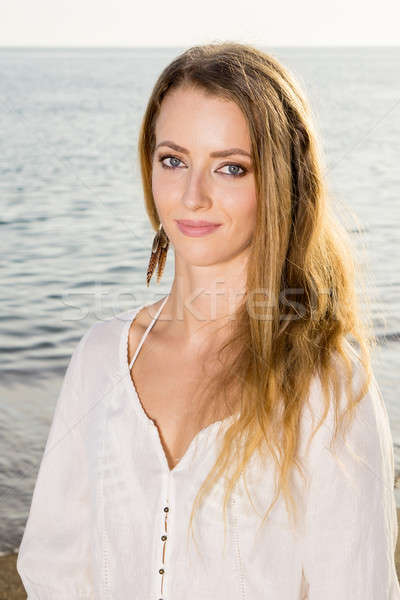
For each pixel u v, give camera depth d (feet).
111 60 129.08
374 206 33.04
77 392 5.27
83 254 27.07
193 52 4.82
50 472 5.22
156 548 4.57
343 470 4.36
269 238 4.84
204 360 5.04
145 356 5.19
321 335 4.78
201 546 4.49
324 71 100.53
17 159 42.19
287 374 4.65
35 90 77.87
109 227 30.22
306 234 5.05
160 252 5.99
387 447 4.54
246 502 4.50
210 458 4.57
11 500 12.98
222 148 4.65
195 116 4.66
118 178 39.11
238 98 4.61
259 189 4.78
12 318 21.84
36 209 32.65
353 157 43.37
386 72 99.60
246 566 4.48
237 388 4.77
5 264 25.88
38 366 19.26
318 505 4.42
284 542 4.49
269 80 4.75
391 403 15.76
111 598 4.83
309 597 4.47
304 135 4.96
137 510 4.71
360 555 4.28
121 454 4.85
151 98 5.23
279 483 4.46
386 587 4.32
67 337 21.04
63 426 5.25
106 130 53.62
